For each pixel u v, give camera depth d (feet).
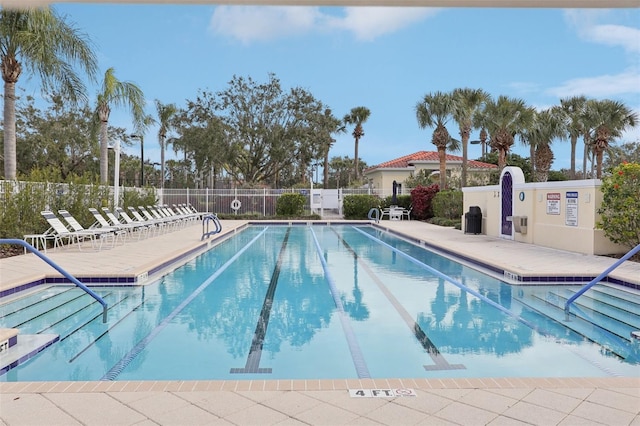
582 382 11.10
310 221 78.33
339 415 9.51
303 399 10.26
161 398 10.28
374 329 18.17
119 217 52.06
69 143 91.86
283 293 24.59
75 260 31.37
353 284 26.99
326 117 104.32
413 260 36.55
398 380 11.24
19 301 22.48
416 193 80.33
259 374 13.62
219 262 35.45
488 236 50.31
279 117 104.17
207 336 17.29
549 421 9.22
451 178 100.73
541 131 96.27
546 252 36.24
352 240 52.39
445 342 16.61
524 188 43.75
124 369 14.01
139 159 146.00
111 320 19.34
